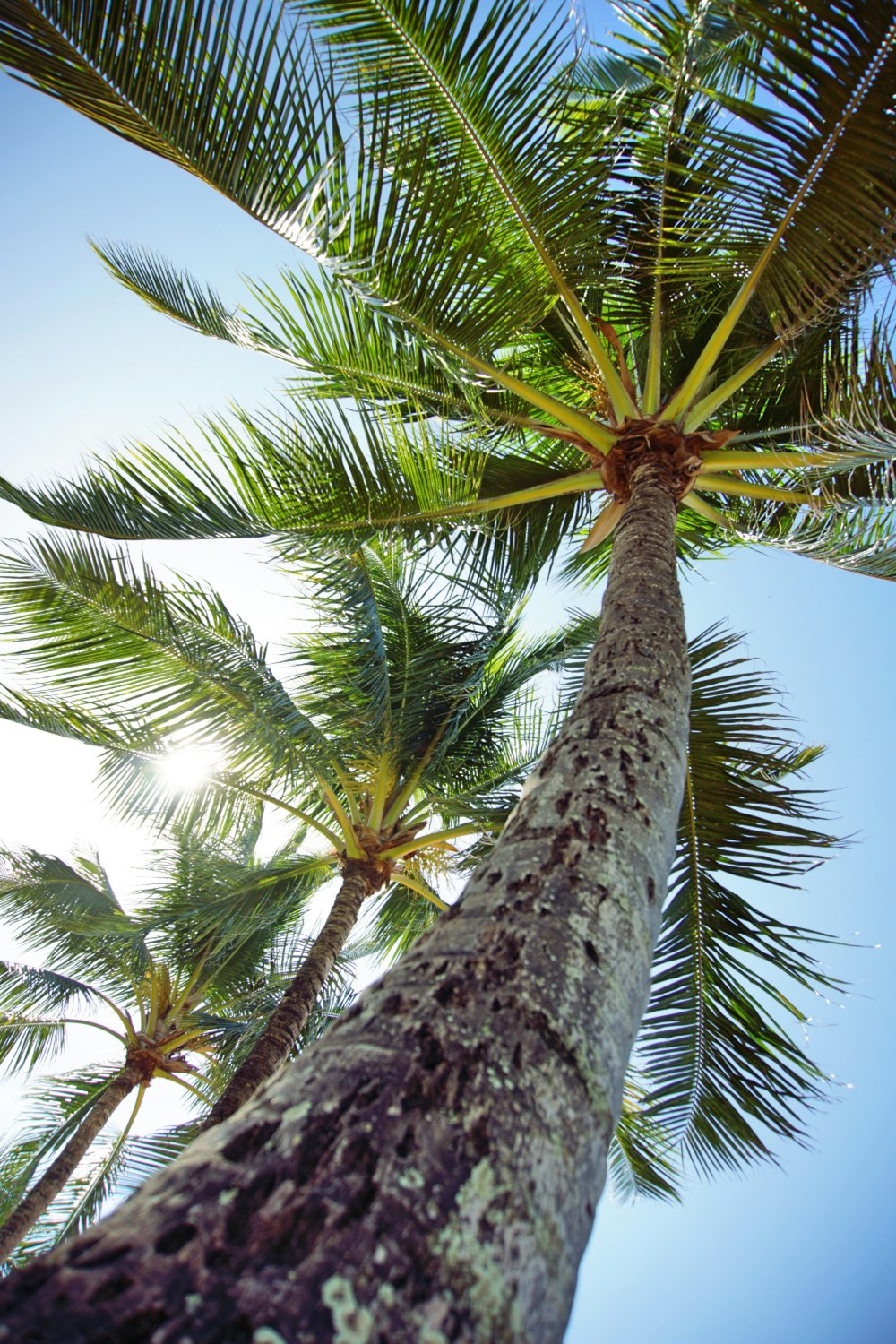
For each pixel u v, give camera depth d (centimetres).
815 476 484
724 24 373
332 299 516
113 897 1098
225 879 871
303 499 509
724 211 406
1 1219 926
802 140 354
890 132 332
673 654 262
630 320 569
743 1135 479
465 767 806
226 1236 77
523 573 633
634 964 146
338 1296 73
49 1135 991
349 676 674
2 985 984
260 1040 630
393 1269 77
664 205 455
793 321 438
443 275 431
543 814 178
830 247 388
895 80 319
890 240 368
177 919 948
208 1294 71
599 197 467
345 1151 89
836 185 362
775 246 405
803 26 319
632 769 197
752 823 488
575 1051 118
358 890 742
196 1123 936
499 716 837
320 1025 1005
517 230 438
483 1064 107
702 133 378
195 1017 1040
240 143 365
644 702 228
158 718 638
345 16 365
